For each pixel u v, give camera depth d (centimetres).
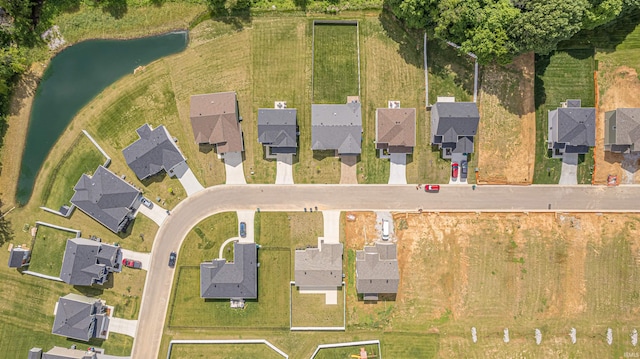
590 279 4225
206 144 4219
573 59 4153
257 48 4169
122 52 4228
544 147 4203
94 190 4088
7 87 4153
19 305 4247
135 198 4172
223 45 4178
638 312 4216
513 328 4234
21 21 4097
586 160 4206
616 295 4222
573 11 3528
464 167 4197
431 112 4172
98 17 4188
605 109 4175
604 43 4128
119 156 4219
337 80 4178
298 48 4169
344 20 4147
